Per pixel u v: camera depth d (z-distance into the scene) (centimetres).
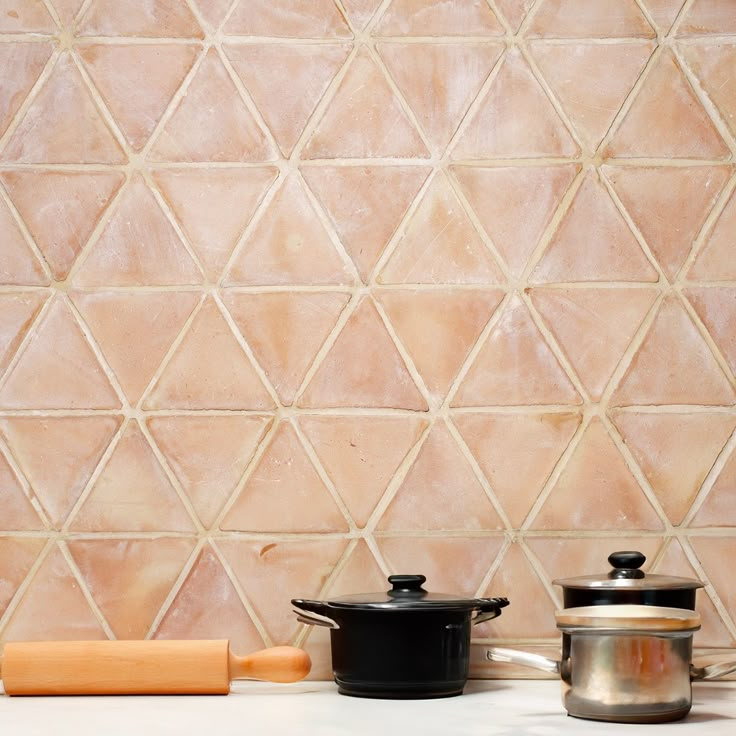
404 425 113
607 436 112
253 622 110
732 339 113
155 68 116
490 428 112
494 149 115
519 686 104
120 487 112
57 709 90
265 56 116
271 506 112
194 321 114
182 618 111
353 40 116
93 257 115
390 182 115
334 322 114
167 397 113
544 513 112
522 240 114
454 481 112
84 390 113
